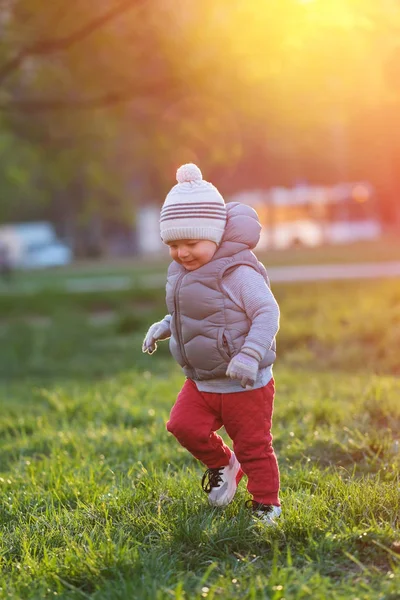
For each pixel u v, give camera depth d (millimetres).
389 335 13148
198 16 20781
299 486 5984
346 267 35906
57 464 7258
